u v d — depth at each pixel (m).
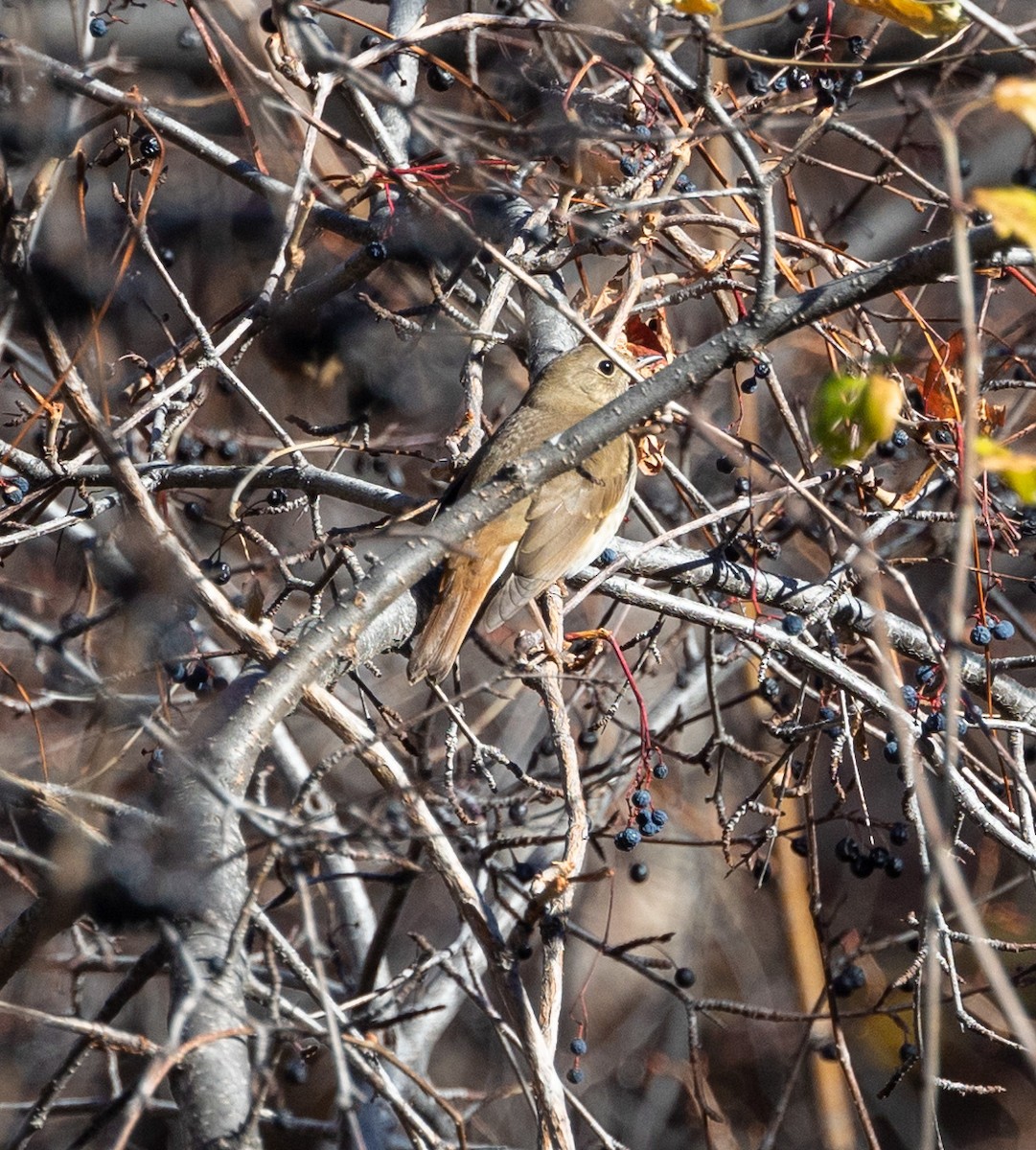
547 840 7.07
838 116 8.52
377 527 8.30
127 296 9.77
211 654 8.35
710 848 14.73
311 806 10.41
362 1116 9.35
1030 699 9.30
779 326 6.32
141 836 6.28
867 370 8.43
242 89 10.49
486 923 6.23
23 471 9.25
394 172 8.20
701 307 13.42
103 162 8.67
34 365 9.09
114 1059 9.60
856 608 9.21
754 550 8.90
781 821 13.23
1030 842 7.89
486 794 11.03
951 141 5.17
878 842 13.25
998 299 12.65
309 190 9.16
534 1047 5.95
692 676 12.29
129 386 10.11
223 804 5.62
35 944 6.76
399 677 13.31
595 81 10.01
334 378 11.83
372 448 9.12
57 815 6.68
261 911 7.14
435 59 8.88
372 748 6.43
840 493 10.62
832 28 11.24
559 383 9.59
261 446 11.35
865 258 13.70
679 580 9.28
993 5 11.47
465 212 8.99
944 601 12.27
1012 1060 14.36
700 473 13.16
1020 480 5.42
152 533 6.60
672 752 9.52
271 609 8.16
